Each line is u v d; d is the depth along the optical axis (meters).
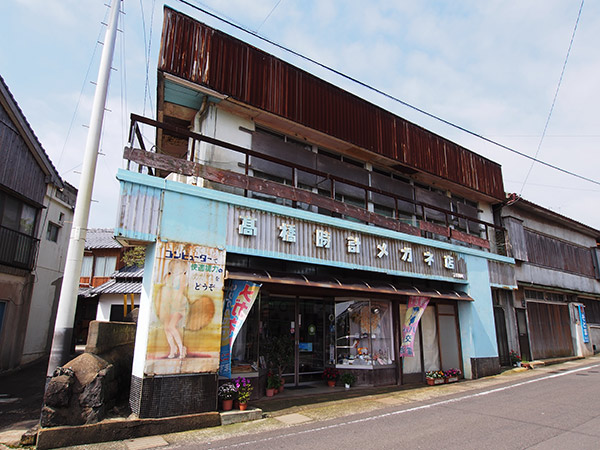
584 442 5.54
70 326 6.36
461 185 14.48
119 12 7.72
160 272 6.77
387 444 5.57
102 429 5.64
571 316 19.36
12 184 11.70
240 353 8.61
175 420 6.26
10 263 11.83
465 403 8.44
